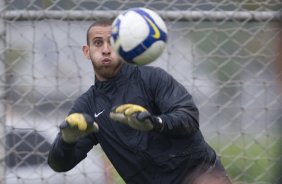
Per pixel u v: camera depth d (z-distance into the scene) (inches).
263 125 722.8
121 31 516.7
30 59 692.1
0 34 674.2
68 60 704.4
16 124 697.0
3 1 673.6
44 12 676.1
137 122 488.1
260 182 722.2
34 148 695.7
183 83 711.1
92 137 605.6
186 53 706.8
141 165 579.2
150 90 565.9
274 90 719.1
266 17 691.4
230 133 725.9
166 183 581.3
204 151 587.8
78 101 589.6
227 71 719.1
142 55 516.7
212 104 716.7
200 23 703.7
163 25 523.5
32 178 705.0
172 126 527.5
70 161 583.8
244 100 721.0
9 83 687.7
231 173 722.2
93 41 570.6
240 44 711.1
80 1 693.3
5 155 680.4
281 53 713.6
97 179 730.8
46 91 702.5
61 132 549.3
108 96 573.0
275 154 722.2
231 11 694.5
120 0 695.1
